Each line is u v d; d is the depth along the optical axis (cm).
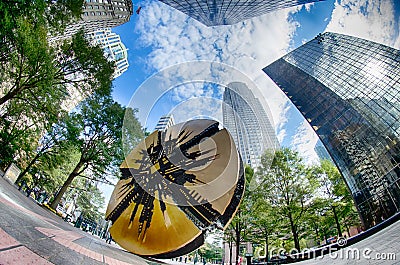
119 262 331
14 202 503
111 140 1705
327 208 1822
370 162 2522
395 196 2097
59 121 1530
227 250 1936
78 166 1672
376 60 3256
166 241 459
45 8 1031
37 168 2008
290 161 1703
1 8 830
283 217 1548
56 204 1513
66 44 1369
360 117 2936
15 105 1377
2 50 1075
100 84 1474
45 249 207
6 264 127
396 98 2553
